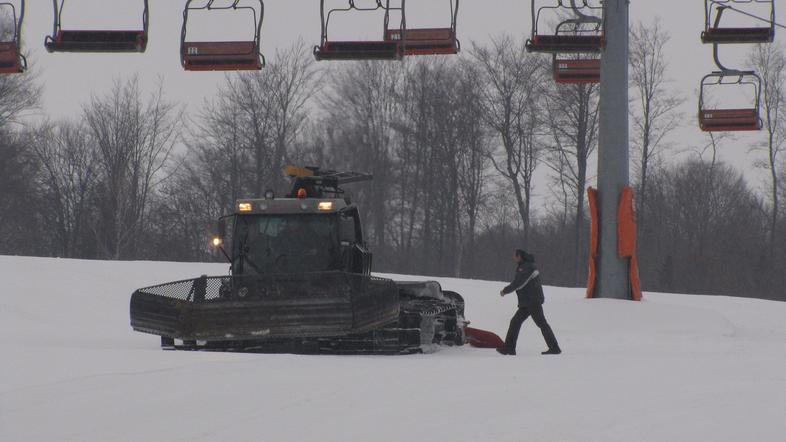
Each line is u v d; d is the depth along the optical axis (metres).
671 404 33.25
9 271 92.31
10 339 58.16
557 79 93.81
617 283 84.69
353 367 41.69
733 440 27.62
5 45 73.25
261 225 54.75
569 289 118.56
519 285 54.84
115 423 29.95
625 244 84.12
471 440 27.55
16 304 79.31
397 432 28.62
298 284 47.59
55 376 38.66
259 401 33.12
